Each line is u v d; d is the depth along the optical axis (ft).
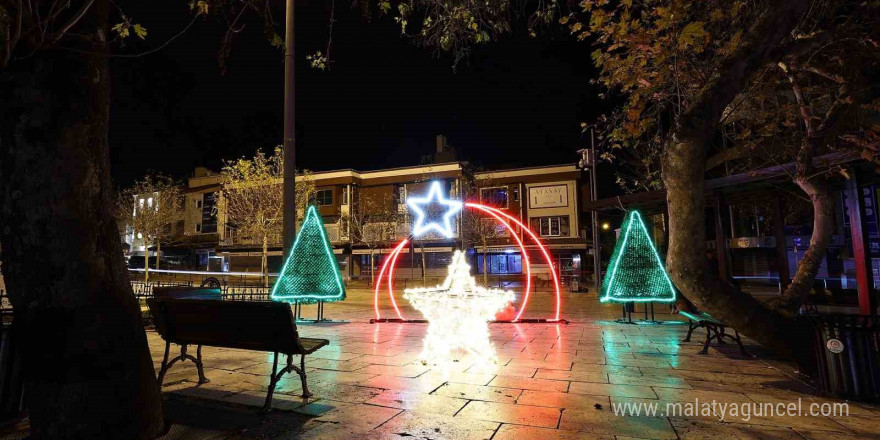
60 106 9.74
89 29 10.26
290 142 34.76
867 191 38.70
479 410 14.21
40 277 9.66
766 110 28.63
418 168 123.95
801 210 59.26
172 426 12.35
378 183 128.06
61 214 9.67
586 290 80.12
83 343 9.82
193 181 151.23
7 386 12.35
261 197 86.94
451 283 26.12
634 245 35.99
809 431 12.52
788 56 18.39
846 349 15.70
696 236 17.21
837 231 39.83
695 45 20.89
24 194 9.61
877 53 21.06
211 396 15.55
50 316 9.71
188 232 149.18
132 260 144.46
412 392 16.22
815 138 22.58
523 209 120.57
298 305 39.65
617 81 23.82
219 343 15.64
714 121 16.37
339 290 36.88
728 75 16.12
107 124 10.80
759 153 32.35
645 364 20.86
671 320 37.76
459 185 118.52
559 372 19.26
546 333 30.30
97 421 9.96
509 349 24.52
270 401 13.99
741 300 17.84
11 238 9.77
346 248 125.80
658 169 39.81
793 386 17.12
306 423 12.99
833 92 26.03
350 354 23.07
